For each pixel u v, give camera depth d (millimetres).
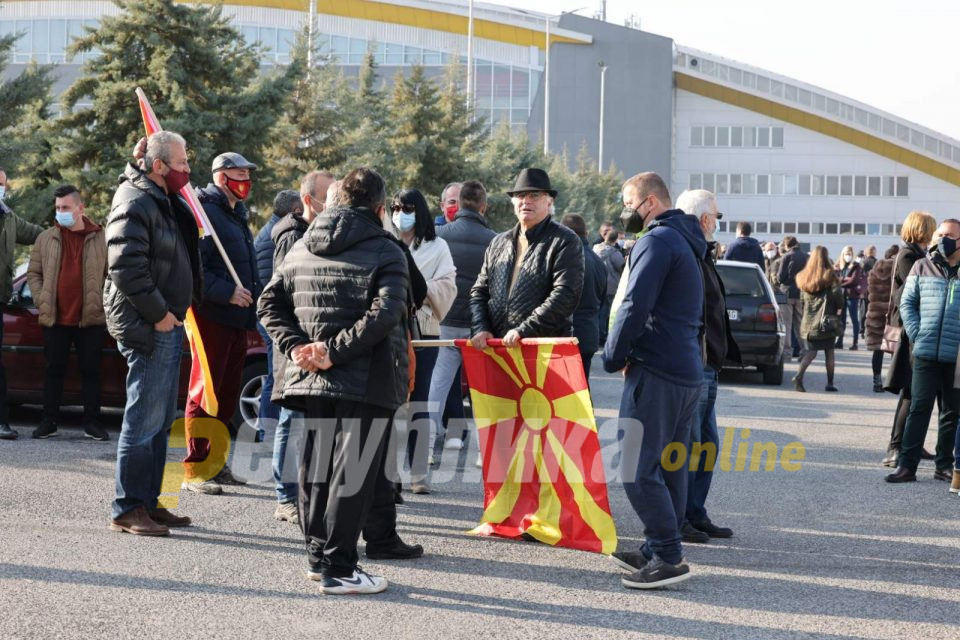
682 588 5480
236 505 7129
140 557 5738
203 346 7590
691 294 5578
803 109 88500
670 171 85812
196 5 19031
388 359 5199
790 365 19656
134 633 4547
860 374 18203
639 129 85750
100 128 18578
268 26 78188
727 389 15375
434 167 29141
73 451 8727
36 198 17406
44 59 75688
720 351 6203
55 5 75562
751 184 90562
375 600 5141
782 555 6203
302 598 5129
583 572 5746
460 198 8898
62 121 18703
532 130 85438
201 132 18625
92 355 9367
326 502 5336
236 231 7828
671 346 5520
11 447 8828
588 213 56125
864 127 88125
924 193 89250
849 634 4801
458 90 30781
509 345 6430
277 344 5242
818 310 15070
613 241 15578
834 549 6375
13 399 9867
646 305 5434
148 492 6301
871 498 7918
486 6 85750
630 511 7332
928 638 4773
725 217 90875
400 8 82938
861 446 10406
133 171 6301
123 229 6070
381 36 83312
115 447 8961
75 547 5883
